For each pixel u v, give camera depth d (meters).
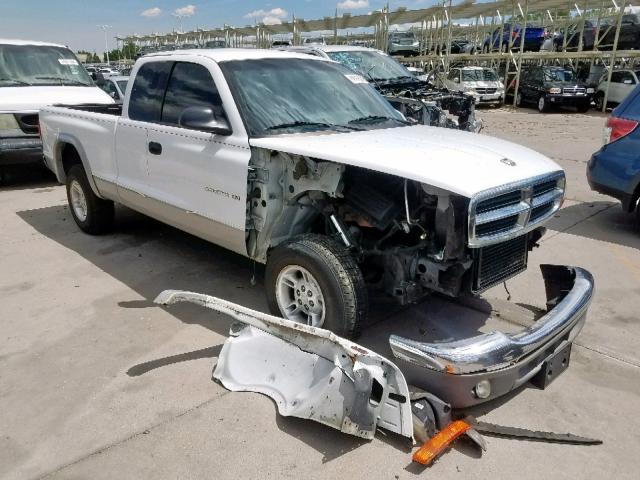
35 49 9.92
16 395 3.35
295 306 3.81
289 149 3.59
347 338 3.52
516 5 24.66
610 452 2.90
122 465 2.79
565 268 3.89
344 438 2.97
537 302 4.54
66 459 2.83
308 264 3.51
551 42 26.05
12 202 8.01
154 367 3.64
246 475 2.72
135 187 5.03
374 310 4.33
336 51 12.10
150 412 3.19
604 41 23.02
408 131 4.22
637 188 6.26
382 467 2.77
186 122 3.96
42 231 6.57
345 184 3.58
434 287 3.29
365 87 5.03
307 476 2.71
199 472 2.74
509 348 2.92
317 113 4.33
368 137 3.90
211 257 5.64
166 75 4.68
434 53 29.03
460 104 11.45
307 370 3.21
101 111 6.57
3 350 3.86
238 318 3.57
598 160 6.54
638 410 3.24
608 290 4.88
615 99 21.58
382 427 2.96
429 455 2.75
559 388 3.45
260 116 4.03
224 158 3.98
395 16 27.17
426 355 2.87
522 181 3.27
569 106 23.50
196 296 3.76
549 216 3.64
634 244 6.10
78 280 5.07
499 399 3.33
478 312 4.27
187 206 4.42
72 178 6.20
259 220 3.92
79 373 3.58
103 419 3.13
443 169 3.18
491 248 3.33
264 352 3.43
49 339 4.01
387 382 2.86
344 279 3.43
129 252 5.79
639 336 4.09
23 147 8.53
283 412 3.08
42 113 6.56
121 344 3.94
